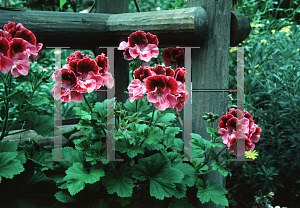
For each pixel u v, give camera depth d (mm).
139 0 4367
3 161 1377
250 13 3156
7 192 1516
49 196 1561
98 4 2279
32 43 1425
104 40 2074
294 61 2678
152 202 1576
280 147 2521
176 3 2812
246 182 2377
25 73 1333
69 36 1890
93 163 1407
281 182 2523
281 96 2537
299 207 2246
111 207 1484
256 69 2723
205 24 1606
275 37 2963
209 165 1811
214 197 1496
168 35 1724
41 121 1680
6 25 1393
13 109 2475
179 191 1495
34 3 3734
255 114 2861
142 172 1490
